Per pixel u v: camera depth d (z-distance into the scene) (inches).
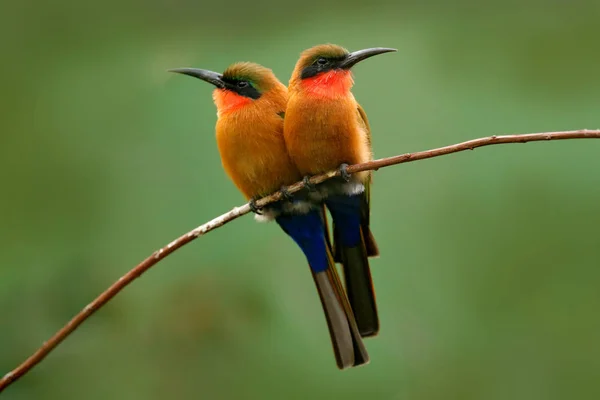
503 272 419.8
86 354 419.5
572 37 456.1
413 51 450.6
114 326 421.1
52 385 415.5
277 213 384.2
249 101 383.9
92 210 432.5
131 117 446.3
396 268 418.6
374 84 444.5
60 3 455.8
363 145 372.8
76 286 424.2
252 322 416.8
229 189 429.1
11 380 282.4
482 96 441.4
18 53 461.1
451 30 457.7
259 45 460.4
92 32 464.4
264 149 378.9
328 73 369.4
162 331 419.5
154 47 459.2
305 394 408.5
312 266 377.1
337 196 370.6
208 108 442.9
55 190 435.8
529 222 421.4
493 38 454.6
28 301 423.2
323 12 462.3
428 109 438.9
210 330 416.8
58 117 448.8
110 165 438.9
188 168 434.0
